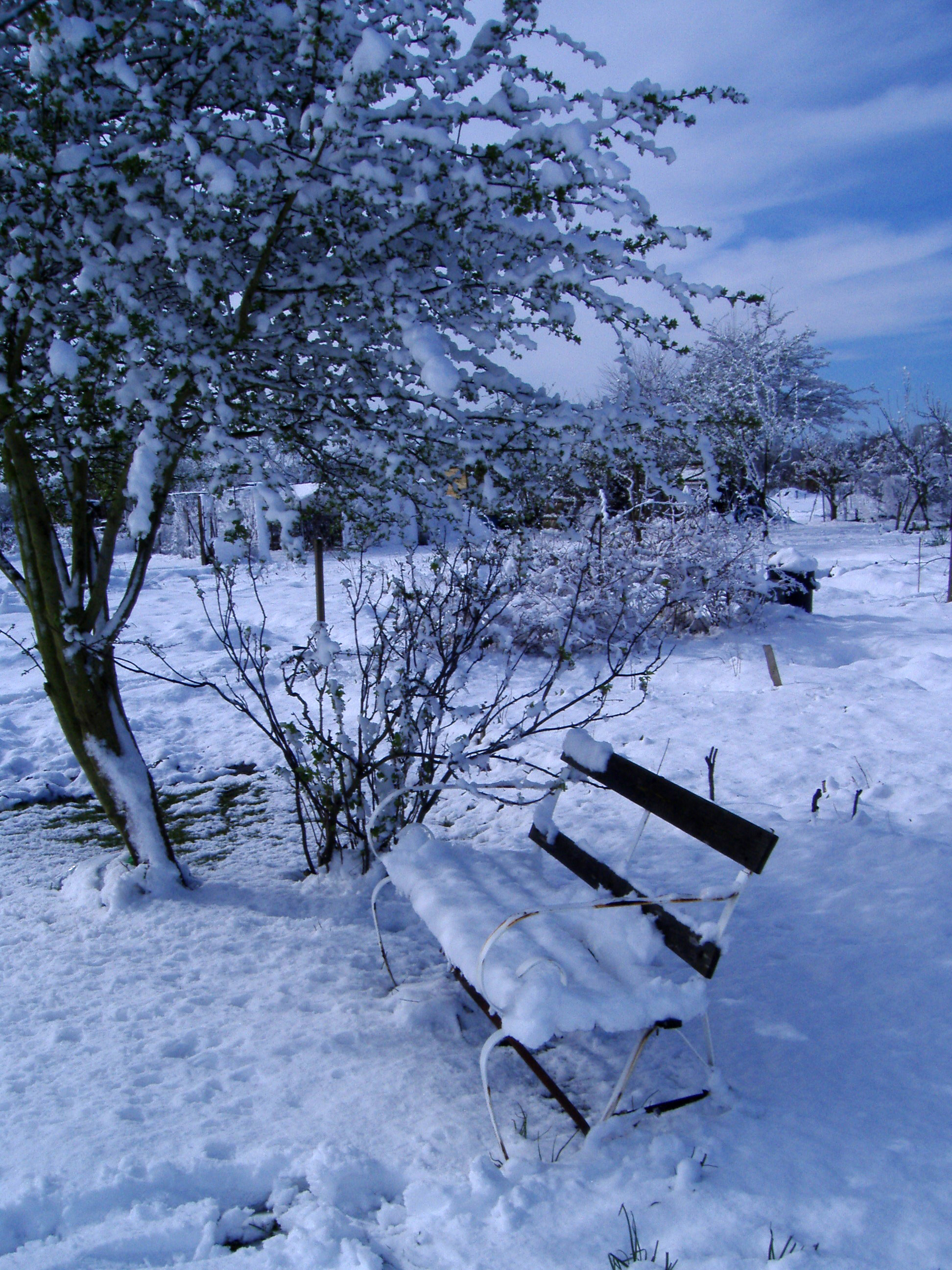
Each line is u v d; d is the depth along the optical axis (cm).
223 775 661
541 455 359
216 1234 219
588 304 341
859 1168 229
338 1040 309
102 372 307
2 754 696
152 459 296
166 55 329
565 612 976
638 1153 241
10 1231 216
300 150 330
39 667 437
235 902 427
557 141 298
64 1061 293
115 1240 212
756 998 323
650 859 467
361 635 1027
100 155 297
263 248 314
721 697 816
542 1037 225
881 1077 270
